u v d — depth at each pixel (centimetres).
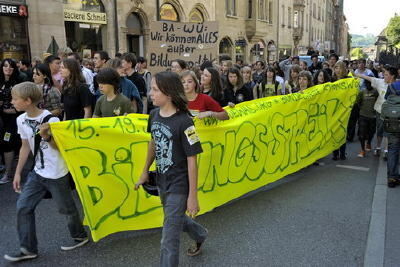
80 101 470
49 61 639
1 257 356
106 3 1625
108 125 351
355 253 367
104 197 351
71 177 350
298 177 604
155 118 290
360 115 739
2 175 602
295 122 564
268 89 710
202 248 374
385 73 682
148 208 380
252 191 537
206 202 424
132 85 545
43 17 1339
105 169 350
